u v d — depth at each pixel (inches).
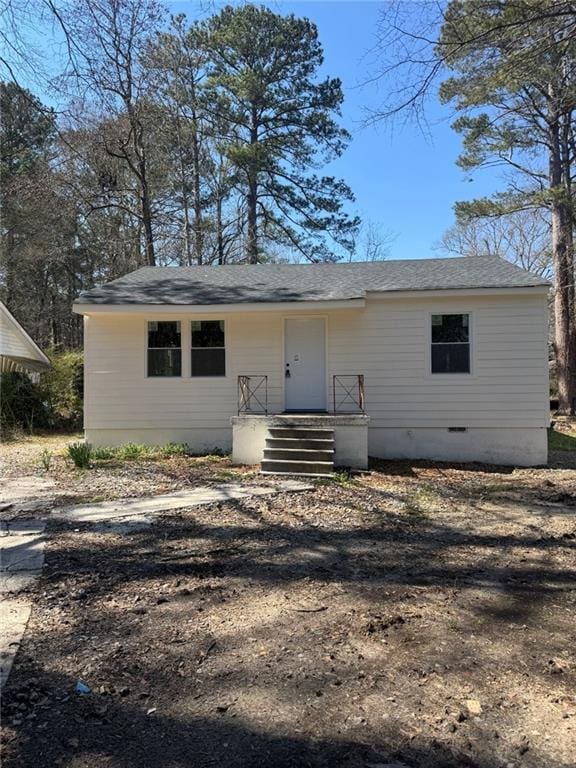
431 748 88.7
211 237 993.5
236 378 445.4
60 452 458.0
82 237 1000.2
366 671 113.3
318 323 444.1
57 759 85.2
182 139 816.9
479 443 421.1
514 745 89.6
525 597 155.0
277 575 172.6
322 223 888.3
